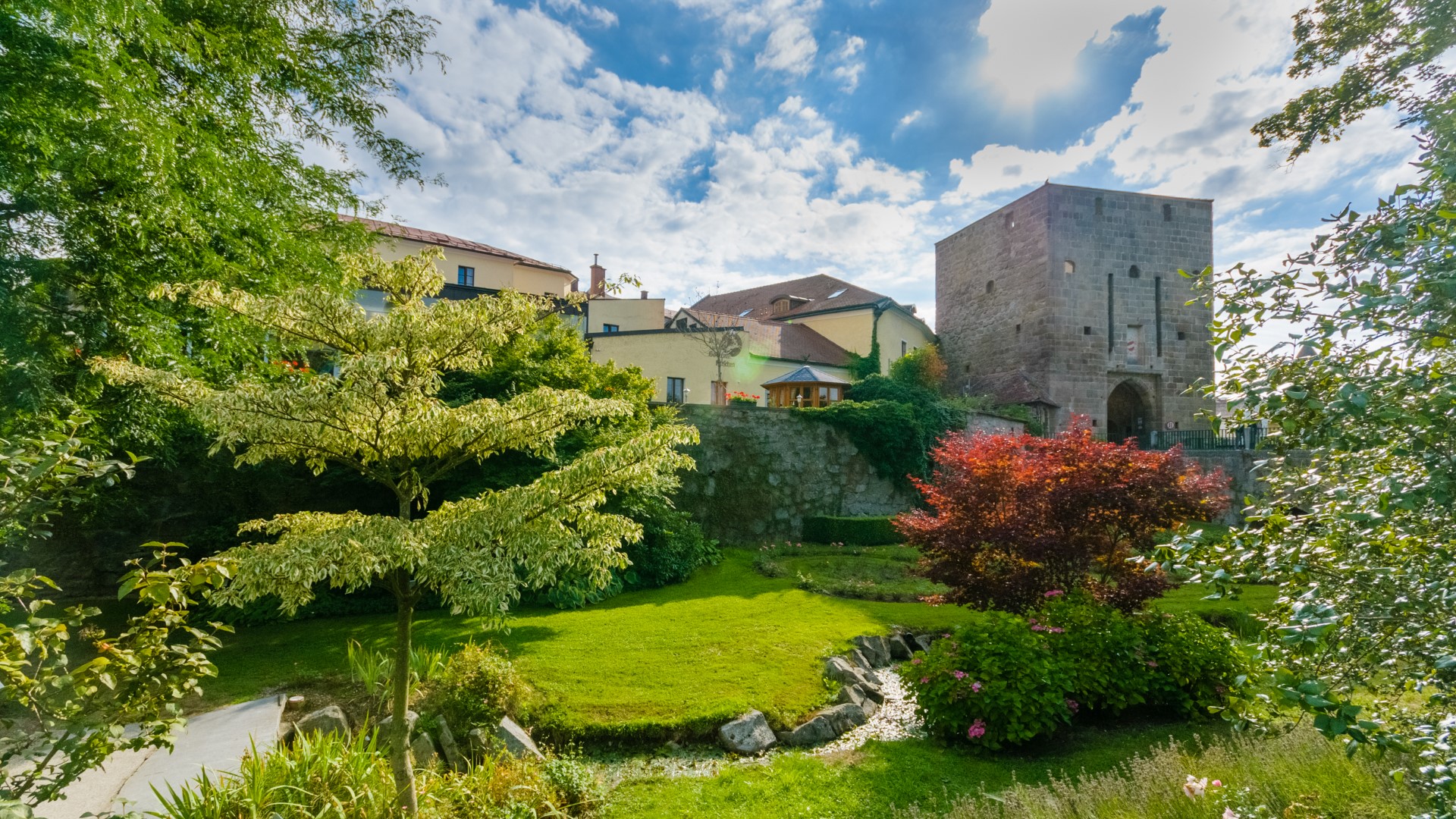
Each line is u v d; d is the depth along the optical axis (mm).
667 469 4824
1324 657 2637
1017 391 30531
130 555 10461
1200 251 32125
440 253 4906
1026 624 7203
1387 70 6395
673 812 4977
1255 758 4996
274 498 11484
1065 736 6441
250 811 3801
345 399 3826
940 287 39438
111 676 2686
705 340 24031
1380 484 2367
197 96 7512
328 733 5703
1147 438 30922
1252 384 2557
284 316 4141
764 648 8469
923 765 5801
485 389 12008
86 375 6359
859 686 7641
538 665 7555
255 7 8656
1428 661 2387
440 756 5727
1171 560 2951
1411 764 2836
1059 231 30797
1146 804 4547
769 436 18578
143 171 5949
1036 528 8523
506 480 10945
